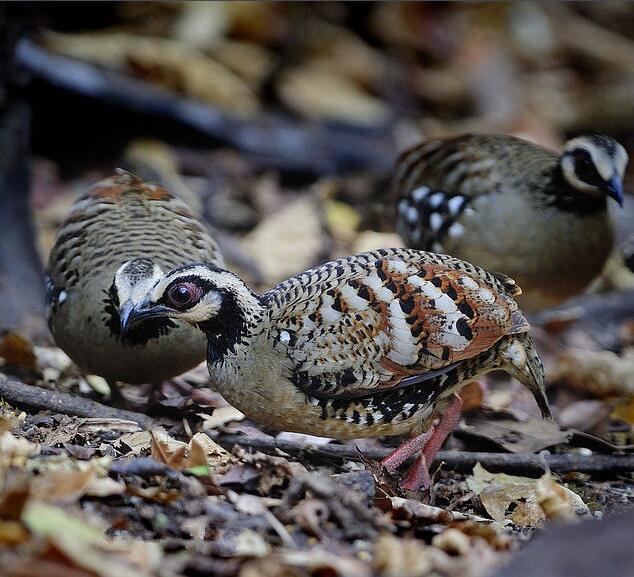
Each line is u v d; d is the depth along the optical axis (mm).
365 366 8570
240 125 18953
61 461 7863
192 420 10086
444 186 12602
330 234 16047
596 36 25078
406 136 20703
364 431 8969
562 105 22781
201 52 20422
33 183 17047
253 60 20984
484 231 12281
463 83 23016
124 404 10758
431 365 8609
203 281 8773
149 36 20438
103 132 18328
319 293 8688
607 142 12250
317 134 19781
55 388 10914
